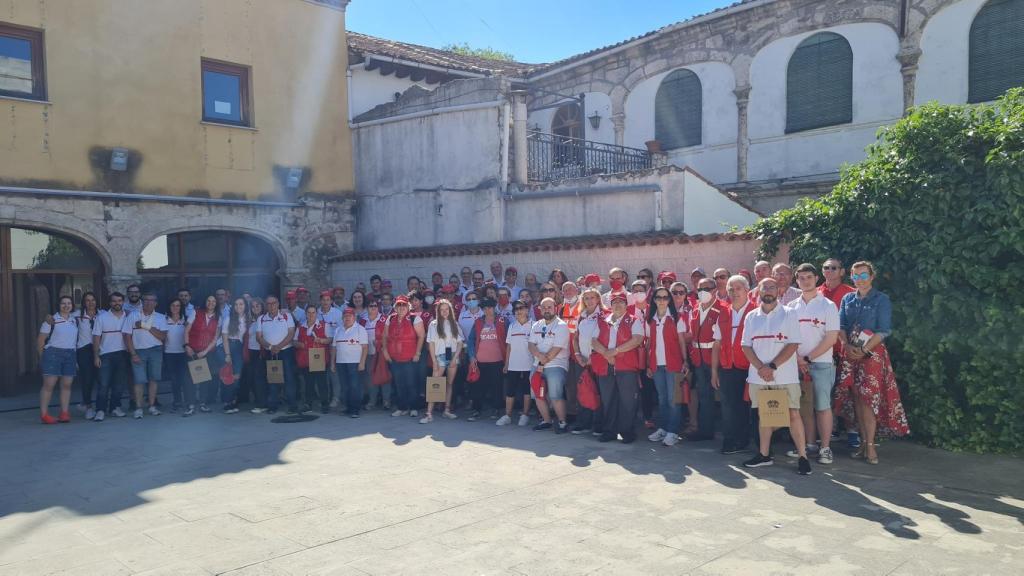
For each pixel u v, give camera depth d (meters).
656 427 8.76
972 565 4.43
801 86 16.00
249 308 10.88
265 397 10.75
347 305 11.80
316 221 15.42
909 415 7.44
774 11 16.22
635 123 18.80
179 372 10.75
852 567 4.44
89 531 5.52
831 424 6.79
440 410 10.30
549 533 5.19
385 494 6.27
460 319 10.24
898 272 7.64
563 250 11.55
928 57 14.27
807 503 5.70
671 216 11.48
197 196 13.68
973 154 7.30
